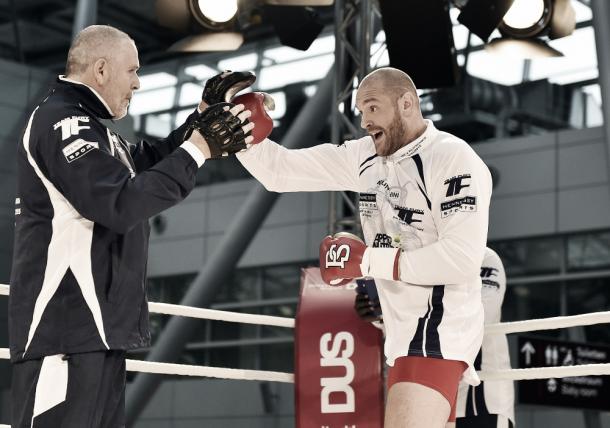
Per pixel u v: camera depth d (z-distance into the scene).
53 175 2.15
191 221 14.18
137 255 2.25
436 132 2.59
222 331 13.84
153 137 13.98
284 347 13.09
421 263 2.46
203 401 13.18
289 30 5.08
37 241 2.19
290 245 13.48
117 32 2.34
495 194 12.28
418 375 2.44
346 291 3.46
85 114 2.23
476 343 2.51
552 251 11.84
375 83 2.58
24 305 2.17
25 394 2.14
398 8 4.38
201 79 13.93
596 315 2.78
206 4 4.62
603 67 7.72
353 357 3.37
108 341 2.14
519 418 11.27
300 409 3.36
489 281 3.21
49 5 13.19
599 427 6.79
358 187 2.78
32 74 13.48
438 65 4.50
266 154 2.78
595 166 11.49
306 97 13.15
